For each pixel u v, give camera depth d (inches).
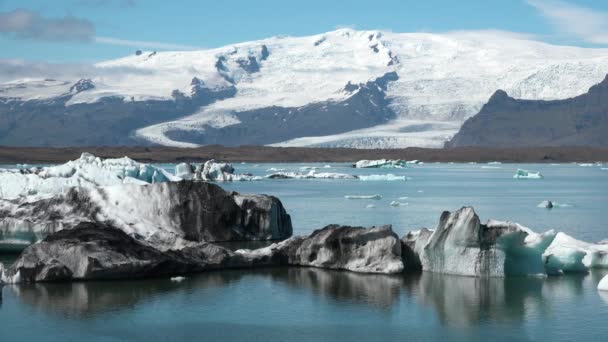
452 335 1249.4
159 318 1331.2
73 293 1476.4
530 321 1315.2
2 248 1931.6
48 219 1958.7
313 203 3779.5
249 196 2192.4
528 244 1619.1
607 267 1745.8
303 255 1747.0
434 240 1668.3
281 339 1231.5
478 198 4303.6
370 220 2856.8
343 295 1481.3
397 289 1524.4
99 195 2014.0
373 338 1238.3
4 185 2364.7
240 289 1523.1
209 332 1263.5
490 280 1598.2
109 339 1228.5
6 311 1359.5
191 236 2039.9
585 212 3334.2
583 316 1342.3
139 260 1587.1
